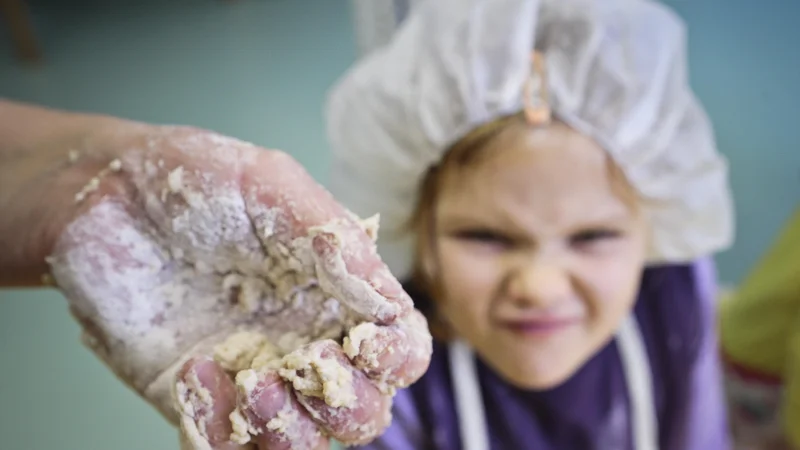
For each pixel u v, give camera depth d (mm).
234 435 242
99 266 277
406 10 478
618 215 425
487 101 407
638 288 513
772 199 648
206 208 265
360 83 444
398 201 455
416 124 418
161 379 276
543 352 437
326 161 693
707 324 520
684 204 458
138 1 914
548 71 409
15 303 674
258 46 826
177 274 280
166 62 818
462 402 490
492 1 413
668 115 425
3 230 289
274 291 273
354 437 249
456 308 442
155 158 275
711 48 699
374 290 247
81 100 781
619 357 505
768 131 662
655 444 523
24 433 598
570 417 499
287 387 243
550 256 417
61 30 875
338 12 867
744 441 587
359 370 246
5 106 313
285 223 261
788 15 715
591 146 413
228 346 264
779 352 559
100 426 604
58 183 288
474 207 416
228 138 278
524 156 405
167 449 590
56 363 637
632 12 410
